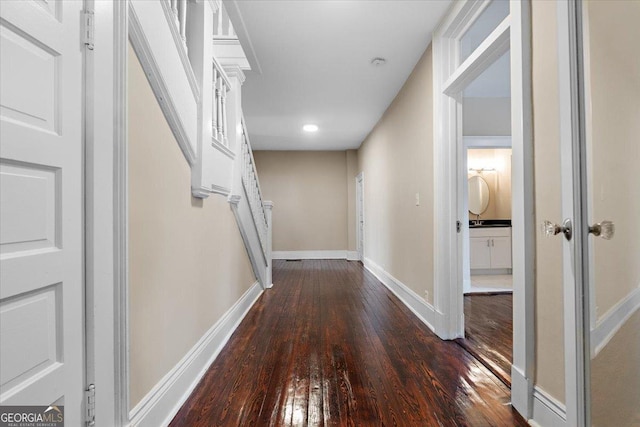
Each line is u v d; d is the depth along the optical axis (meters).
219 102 2.30
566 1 1.15
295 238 6.95
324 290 3.98
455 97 2.42
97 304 0.98
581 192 1.12
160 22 1.33
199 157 1.78
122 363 1.08
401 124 3.53
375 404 1.51
